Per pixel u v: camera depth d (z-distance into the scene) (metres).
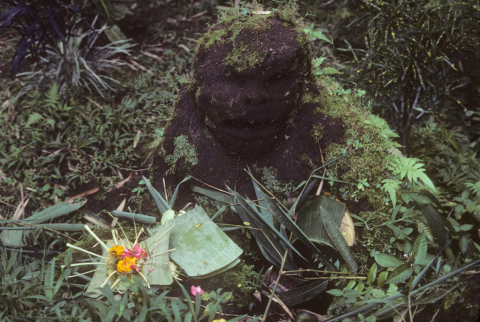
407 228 2.40
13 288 2.04
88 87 3.76
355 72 3.37
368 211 2.52
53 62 3.92
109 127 3.64
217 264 2.28
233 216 2.54
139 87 3.94
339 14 4.27
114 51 4.05
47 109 3.69
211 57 2.36
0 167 3.38
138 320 1.86
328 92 2.70
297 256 2.44
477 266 2.29
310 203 2.44
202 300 2.27
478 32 2.88
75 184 3.31
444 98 3.23
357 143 2.53
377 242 2.46
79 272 2.35
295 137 2.52
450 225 2.53
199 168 2.56
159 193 2.69
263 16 2.38
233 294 2.31
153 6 4.83
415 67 2.98
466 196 2.79
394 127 3.31
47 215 2.87
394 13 2.92
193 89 2.46
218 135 2.47
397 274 2.25
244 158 2.52
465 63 3.45
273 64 2.24
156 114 3.74
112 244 2.41
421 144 3.37
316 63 2.80
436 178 3.13
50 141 3.55
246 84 2.28
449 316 2.31
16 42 4.42
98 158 3.40
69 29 3.62
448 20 2.85
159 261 2.26
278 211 2.32
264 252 2.40
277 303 2.31
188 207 2.62
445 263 2.41
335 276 2.35
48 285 2.08
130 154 3.46
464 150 3.39
